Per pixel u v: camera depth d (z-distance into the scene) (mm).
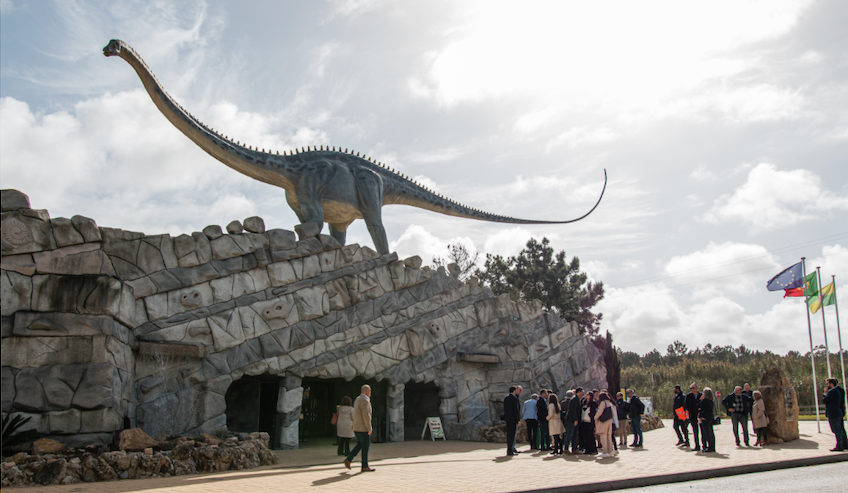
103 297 13734
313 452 16969
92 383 13141
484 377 24781
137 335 15117
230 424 18078
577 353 30297
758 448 17031
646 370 58812
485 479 11070
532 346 27281
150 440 12484
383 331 21172
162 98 18641
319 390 22516
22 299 13078
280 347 17969
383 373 20797
